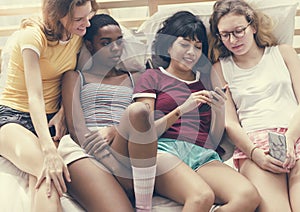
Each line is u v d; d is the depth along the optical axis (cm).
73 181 160
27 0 239
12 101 181
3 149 171
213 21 192
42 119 164
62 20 175
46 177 153
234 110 188
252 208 156
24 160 162
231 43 187
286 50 194
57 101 188
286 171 167
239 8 186
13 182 167
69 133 180
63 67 184
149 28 198
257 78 190
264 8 201
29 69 170
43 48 177
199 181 157
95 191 155
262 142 176
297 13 217
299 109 179
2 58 198
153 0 216
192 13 197
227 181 161
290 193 163
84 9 173
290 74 190
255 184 165
